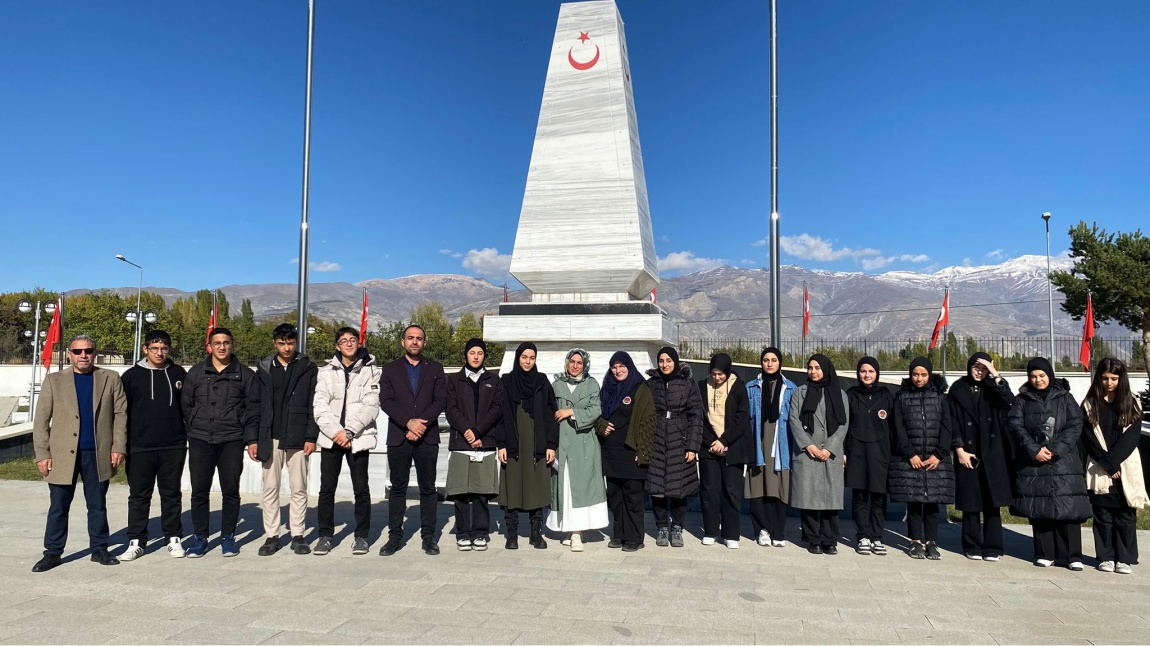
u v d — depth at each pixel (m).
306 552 6.62
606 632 4.52
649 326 8.64
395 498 6.68
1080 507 6.18
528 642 4.32
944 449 6.63
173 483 6.53
